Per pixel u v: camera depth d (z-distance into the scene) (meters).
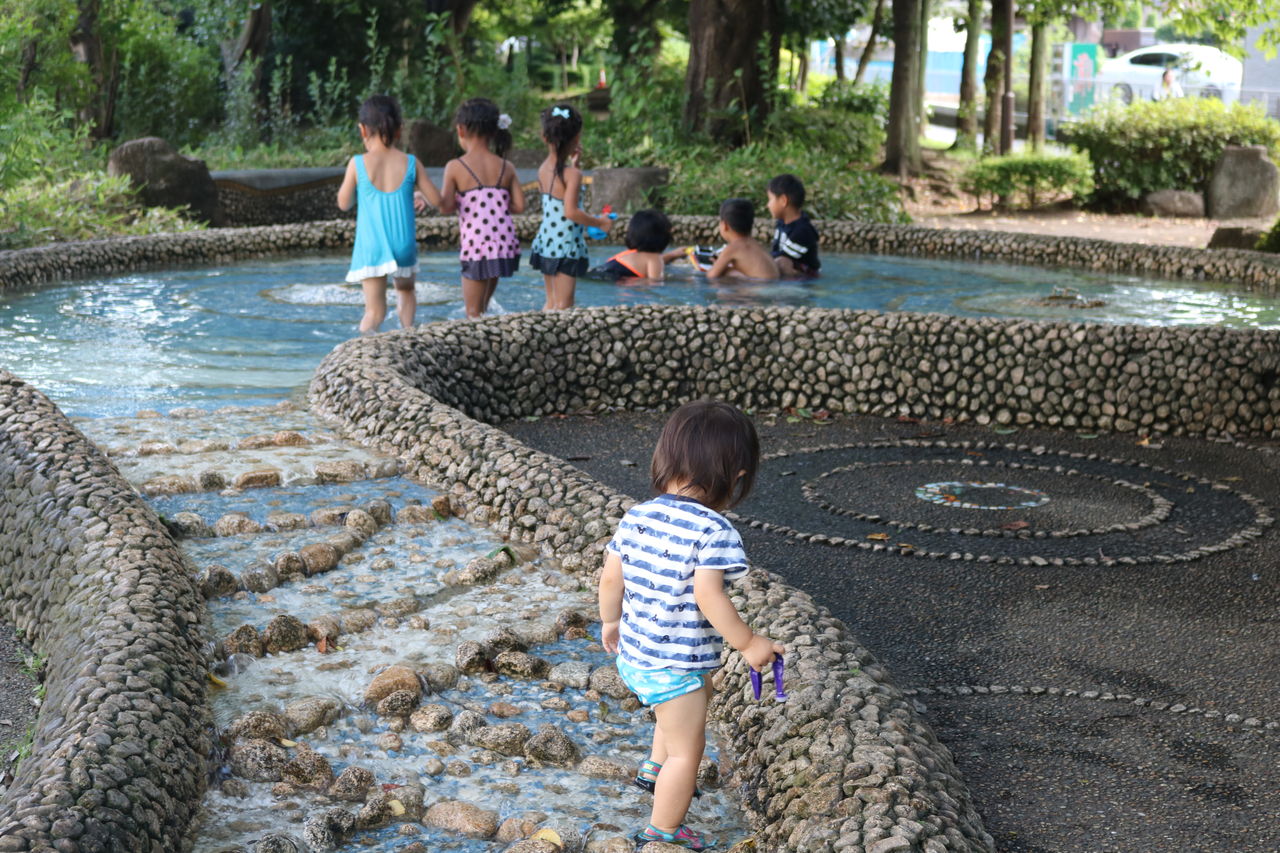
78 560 3.82
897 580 4.60
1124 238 16.38
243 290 10.67
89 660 3.09
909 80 21.83
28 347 8.00
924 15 26.95
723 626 2.63
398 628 3.84
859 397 7.41
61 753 2.63
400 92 21.75
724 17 19.22
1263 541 5.11
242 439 5.70
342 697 3.38
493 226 8.31
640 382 7.48
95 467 4.45
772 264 11.12
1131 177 19.52
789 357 7.46
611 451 6.52
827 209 15.40
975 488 5.87
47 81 15.12
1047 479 6.05
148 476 5.05
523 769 3.09
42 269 10.87
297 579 4.18
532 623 3.91
